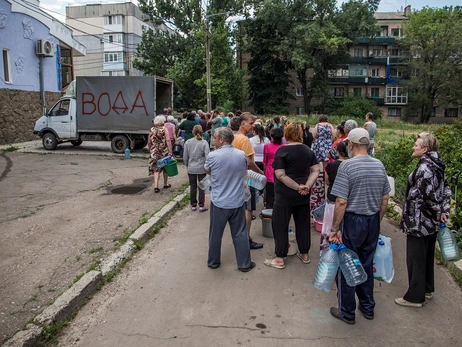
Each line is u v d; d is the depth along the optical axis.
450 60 44.97
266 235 6.01
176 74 35.69
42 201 8.08
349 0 44.34
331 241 3.65
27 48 18.62
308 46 42.34
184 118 13.69
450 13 45.09
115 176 10.75
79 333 3.57
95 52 58.97
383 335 3.47
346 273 3.51
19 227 6.35
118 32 57.75
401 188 8.41
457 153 7.97
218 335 3.47
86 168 11.93
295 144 4.69
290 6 42.78
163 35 43.44
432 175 3.74
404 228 3.93
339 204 3.54
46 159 13.56
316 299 4.11
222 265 4.98
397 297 4.18
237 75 38.34
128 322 3.72
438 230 3.87
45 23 19.95
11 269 4.74
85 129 14.82
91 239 5.78
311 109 50.41
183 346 3.32
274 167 4.68
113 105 14.44
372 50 53.62
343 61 46.69
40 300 4.02
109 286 4.47
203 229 6.45
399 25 54.28
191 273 4.76
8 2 17.22
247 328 3.57
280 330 3.54
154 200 8.15
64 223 6.57
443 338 3.43
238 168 4.70
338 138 6.95
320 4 42.97
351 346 3.31
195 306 3.97
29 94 18.81
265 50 45.47
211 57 34.00
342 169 3.59
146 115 14.23
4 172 11.20
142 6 42.47
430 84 46.12
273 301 4.07
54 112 15.28
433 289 4.09
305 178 4.73
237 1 41.81
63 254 5.20
